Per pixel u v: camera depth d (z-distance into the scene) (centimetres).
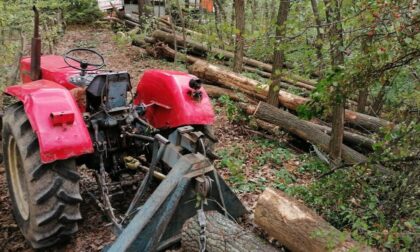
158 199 290
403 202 320
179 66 1071
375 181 367
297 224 325
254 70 989
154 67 1105
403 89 365
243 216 388
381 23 281
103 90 372
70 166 330
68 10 1622
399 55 285
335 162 538
